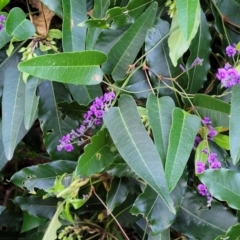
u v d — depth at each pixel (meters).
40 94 0.36
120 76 0.34
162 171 0.29
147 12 0.33
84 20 0.33
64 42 0.32
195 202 0.35
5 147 0.35
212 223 0.35
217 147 0.34
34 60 0.28
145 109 0.33
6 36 0.34
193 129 0.30
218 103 0.31
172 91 0.34
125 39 0.33
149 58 0.34
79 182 0.35
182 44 0.32
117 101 0.34
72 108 0.36
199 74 0.35
